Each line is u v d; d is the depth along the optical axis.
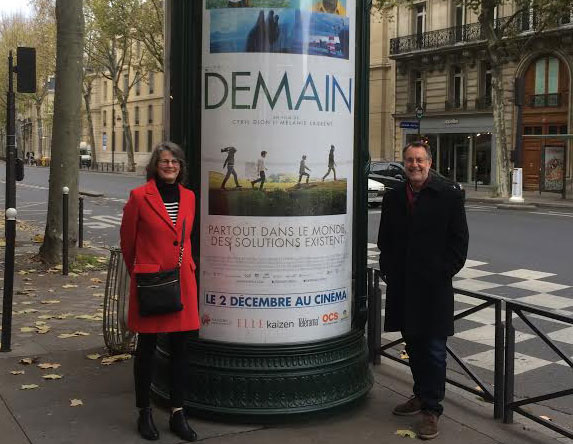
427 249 3.94
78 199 10.62
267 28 3.85
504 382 4.20
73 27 9.39
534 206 22.56
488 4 26.02
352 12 4.14
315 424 4.01
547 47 30.75
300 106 3.91
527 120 32.31
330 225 4.07
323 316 4.09
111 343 5.36
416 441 3.82
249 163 3.91
